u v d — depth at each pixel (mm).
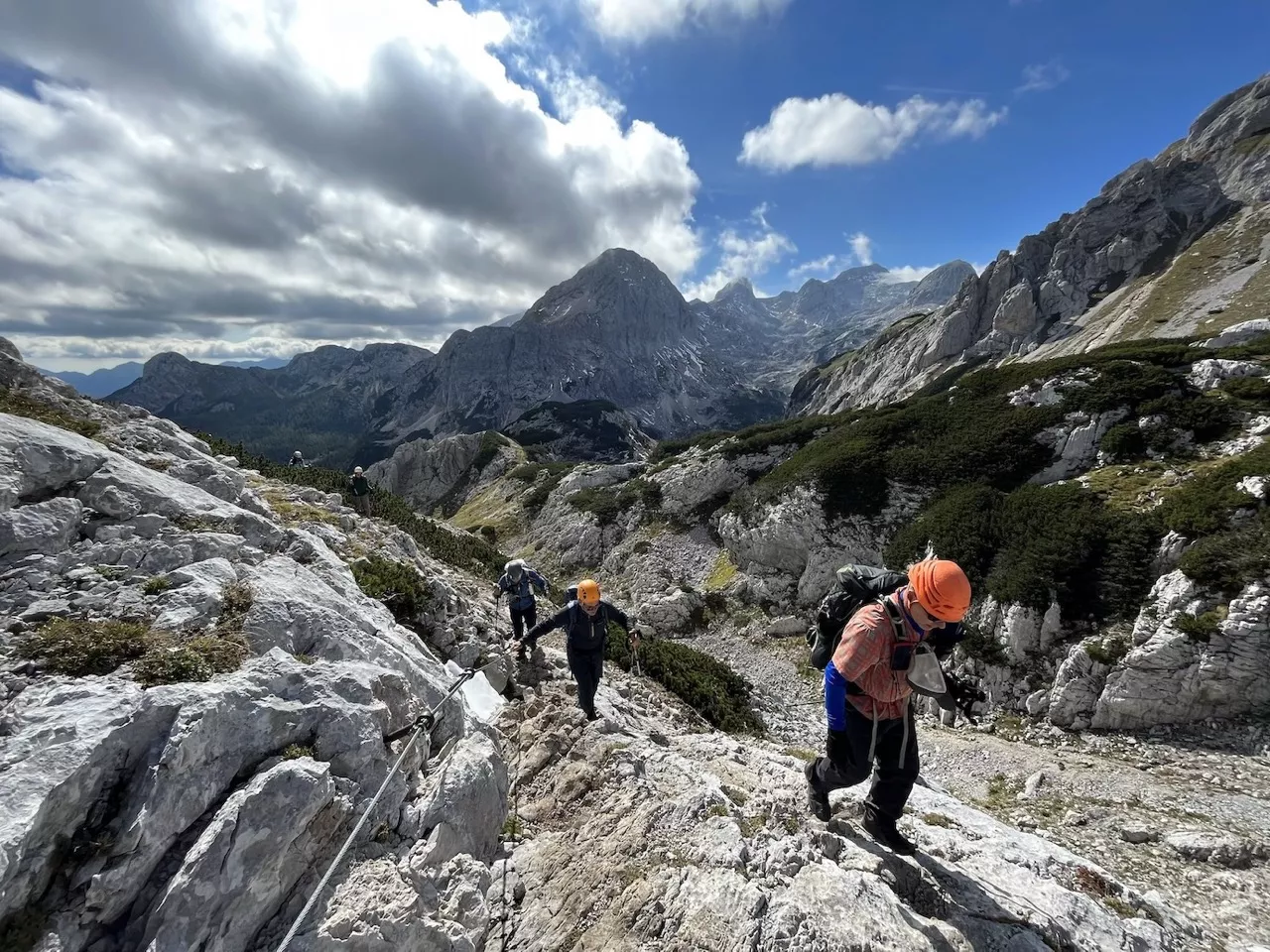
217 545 6262
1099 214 114000
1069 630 20406
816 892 4305
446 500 93438
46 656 4090
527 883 5062
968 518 26656
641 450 182250
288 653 5230
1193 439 25453
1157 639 17609
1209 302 78875
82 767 3236
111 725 3527
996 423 32125
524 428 184750
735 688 18078
